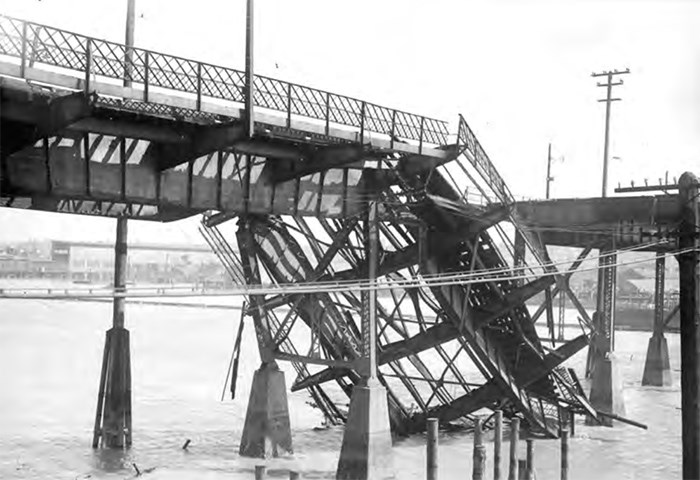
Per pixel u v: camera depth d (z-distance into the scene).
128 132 18.03
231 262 24.50
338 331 24.03
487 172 23.78
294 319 24.34
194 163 20.16
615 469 25.16
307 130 19.56
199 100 17.16
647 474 24.73
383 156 22.89
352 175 23.50
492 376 26.39
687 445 17.62
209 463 24.64
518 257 25.61
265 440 24.69
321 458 25.28
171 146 19.19
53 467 24.41
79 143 18.11
